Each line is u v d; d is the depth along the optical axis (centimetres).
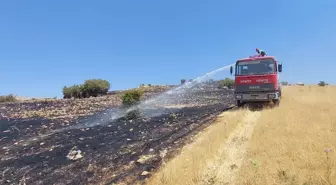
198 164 569
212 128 925
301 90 2520
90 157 675
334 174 464
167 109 1538
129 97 1339
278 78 1413
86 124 1120
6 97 2400
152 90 2900
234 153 666
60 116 1347
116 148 747
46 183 525
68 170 591
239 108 1400
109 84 2897
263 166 530
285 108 1216
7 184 525
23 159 670
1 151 739
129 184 509
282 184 451
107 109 1555
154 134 895
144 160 631
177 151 695
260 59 1403
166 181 498
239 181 489
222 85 3350
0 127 1066
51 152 723
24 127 1062
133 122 1134
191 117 1223
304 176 471
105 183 518
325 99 1585
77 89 2692
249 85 1402
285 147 624
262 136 759
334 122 860
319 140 662
